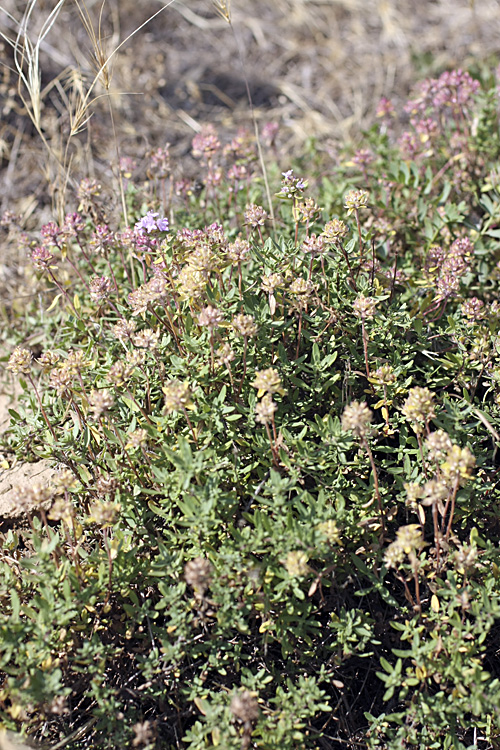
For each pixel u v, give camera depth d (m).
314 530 2.48
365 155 4.21
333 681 2.53
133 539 2.82
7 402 3.97
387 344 3.21
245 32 7.40
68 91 5.93
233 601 2.47
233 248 2.95
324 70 6.89
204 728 2.36
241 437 2.88
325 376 3.00
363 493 2.82
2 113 5.74
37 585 2.76
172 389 2.61
